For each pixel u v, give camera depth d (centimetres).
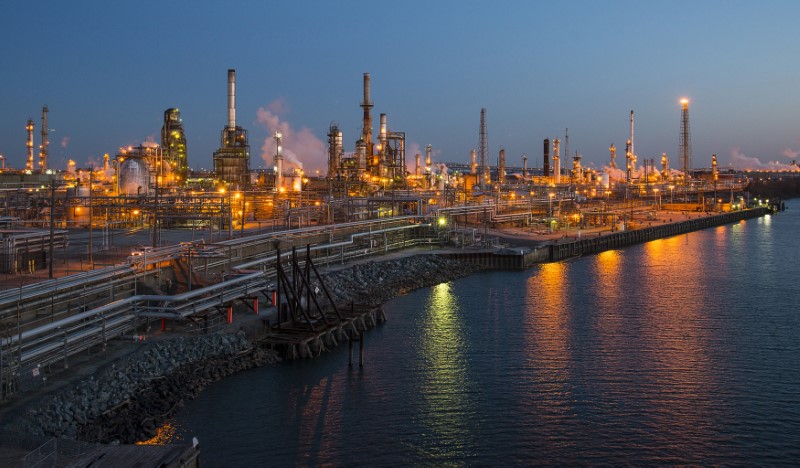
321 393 5775
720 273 13088
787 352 7256
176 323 6394
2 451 3441
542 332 8056
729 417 5475
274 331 6769
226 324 6531
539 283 11638
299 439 4928
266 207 15538
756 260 15225
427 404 5656
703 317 8962
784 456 4841
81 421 4447
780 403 5759
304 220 14662
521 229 18325
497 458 4781
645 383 6238
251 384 5809
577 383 6222
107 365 5153
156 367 5459
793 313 9225
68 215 12900
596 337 7850
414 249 13662
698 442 5044
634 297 10400
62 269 7219
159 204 10312
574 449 4922
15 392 4516
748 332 8125
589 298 10275
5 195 11594
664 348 7400
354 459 4712
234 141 19512
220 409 5269
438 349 7238
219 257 8406
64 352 5022
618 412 5562
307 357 6562
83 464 3250
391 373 6375
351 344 6575
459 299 10038
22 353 4666
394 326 8194
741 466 4709
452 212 15575
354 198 15212
